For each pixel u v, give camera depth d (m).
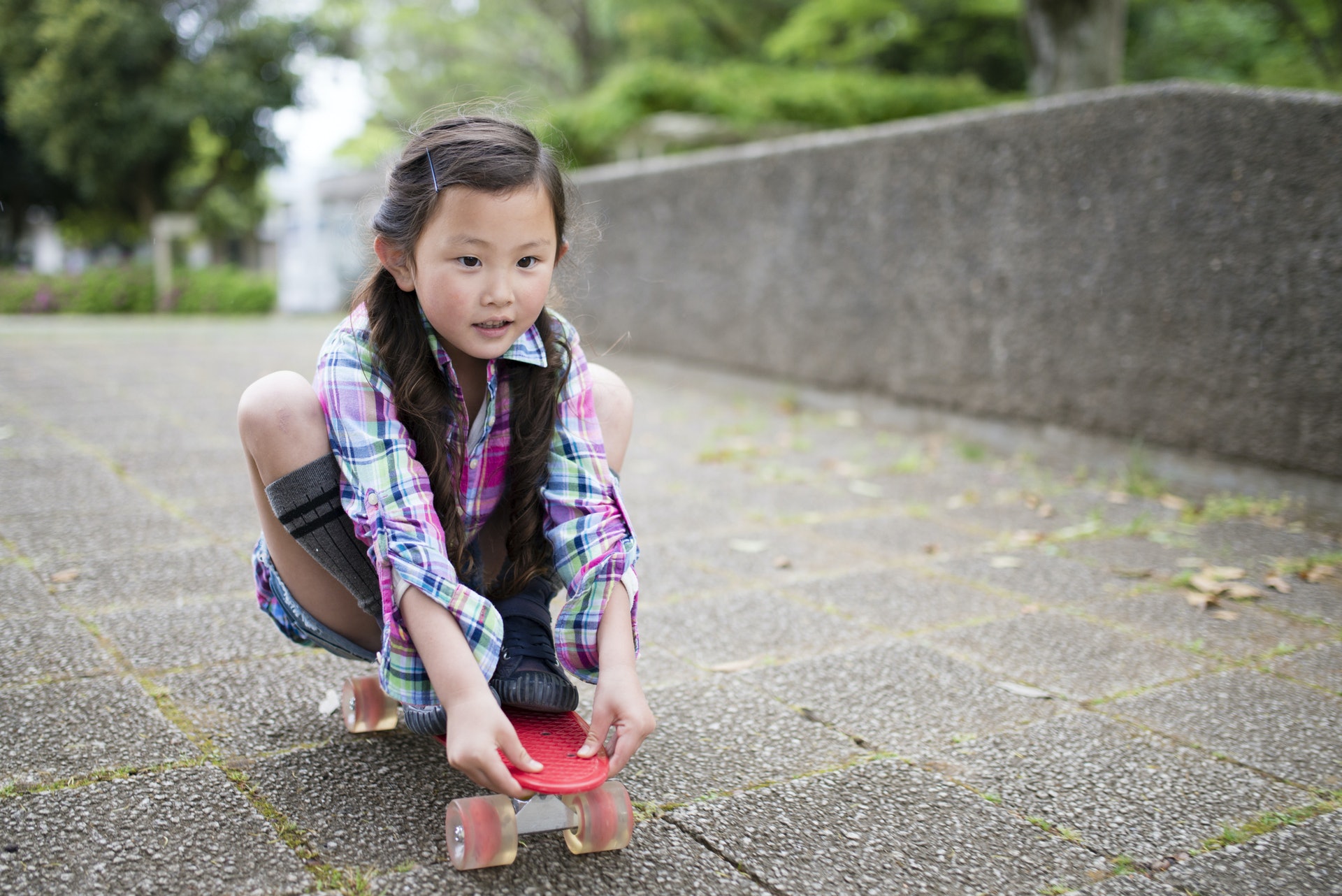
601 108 11.06
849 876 1.39
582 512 1.50
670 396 6.11
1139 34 14.42
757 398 5.98
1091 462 4.16
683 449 4.61
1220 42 13.64
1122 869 1.43
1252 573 2.85
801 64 17.81
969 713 1.94
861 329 5.22
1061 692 2.05
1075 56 7.73
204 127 18.88
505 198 1.32
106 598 2.45
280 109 18.45
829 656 2.22
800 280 5.57
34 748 1.68
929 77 16.81
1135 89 3.83
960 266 4.63
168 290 16.70
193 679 1.99
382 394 1.43
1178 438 3.82
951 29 16.80
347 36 19.39
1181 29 14.12
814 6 14.72
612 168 7.13
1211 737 1.85
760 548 3.08
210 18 17.98
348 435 1.41
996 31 16.91
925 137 4.72
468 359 1.52
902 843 1.48
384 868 1.36
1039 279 4.27
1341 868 1.44
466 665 1.33
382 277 1.47
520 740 1.38
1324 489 3.41
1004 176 4.36
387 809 1.51
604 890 1.33
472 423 1.53
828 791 1.63
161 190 19.02
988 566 2.93
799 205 5.51
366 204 1.53
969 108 11.59
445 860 1.38
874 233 5.07
